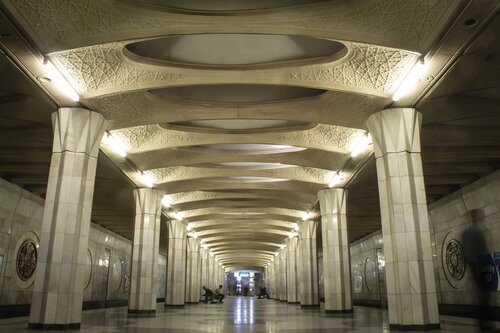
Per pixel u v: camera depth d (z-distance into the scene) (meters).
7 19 11.42
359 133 21.06
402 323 14.91
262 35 14.01
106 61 14.30
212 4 11.91
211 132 22.58
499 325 14.81
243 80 15.80
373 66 14.52
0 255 23.61
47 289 14.84
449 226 29.55
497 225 23.61
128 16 11.81
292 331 14.85
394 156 16.52
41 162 22.62
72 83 15.12
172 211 38.06
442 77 14.45
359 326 17.14
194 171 28.69
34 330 14.38
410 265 15.25
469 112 17.08
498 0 10.47
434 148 21.31
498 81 14.60
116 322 19.50
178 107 18.73
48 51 13.04
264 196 35.19
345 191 30.42
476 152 21.22
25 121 18.34
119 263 48.41
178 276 40.59
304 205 38.12
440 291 30.83
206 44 14.50
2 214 23.98
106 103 16.92
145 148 22.44
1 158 21.66
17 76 14.36
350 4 11.32
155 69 15.10
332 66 14.89
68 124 16.55
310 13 11.70
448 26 11.68
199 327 16.56
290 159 25.84
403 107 16.83
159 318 22.64
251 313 28.17
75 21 11.89
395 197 16.08
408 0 11.03
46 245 15.37
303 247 43.00
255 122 22.23
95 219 40.31
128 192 30.84
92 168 16.89
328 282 29.02
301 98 18.28
